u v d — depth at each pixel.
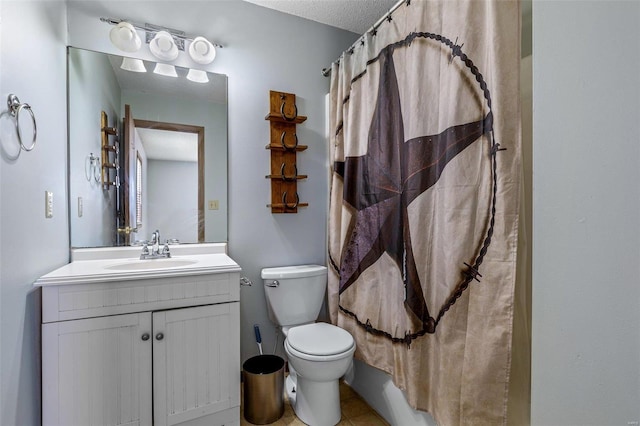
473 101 1.07
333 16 2.17
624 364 0.51
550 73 0.63
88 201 1.67
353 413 1.69
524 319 1.01
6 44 0.98
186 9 1.87
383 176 1.54
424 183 1.28
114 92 1.75
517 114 0.96
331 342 1.55
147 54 1.81
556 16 0.62
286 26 2.14
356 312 1.72
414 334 1.30
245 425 1.59
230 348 1.44
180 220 1.91
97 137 1.70
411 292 1.31
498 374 0.97
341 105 1.94
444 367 1.15
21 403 1.05
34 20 1.20
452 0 1.15
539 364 0.64
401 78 1.45
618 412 0.52
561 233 0.61
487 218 1.02
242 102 2.03
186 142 1.91
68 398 1.18
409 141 1.35
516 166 0.96
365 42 1.69
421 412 1.36
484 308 1.01
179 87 1.89
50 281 1.17
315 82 2.23
